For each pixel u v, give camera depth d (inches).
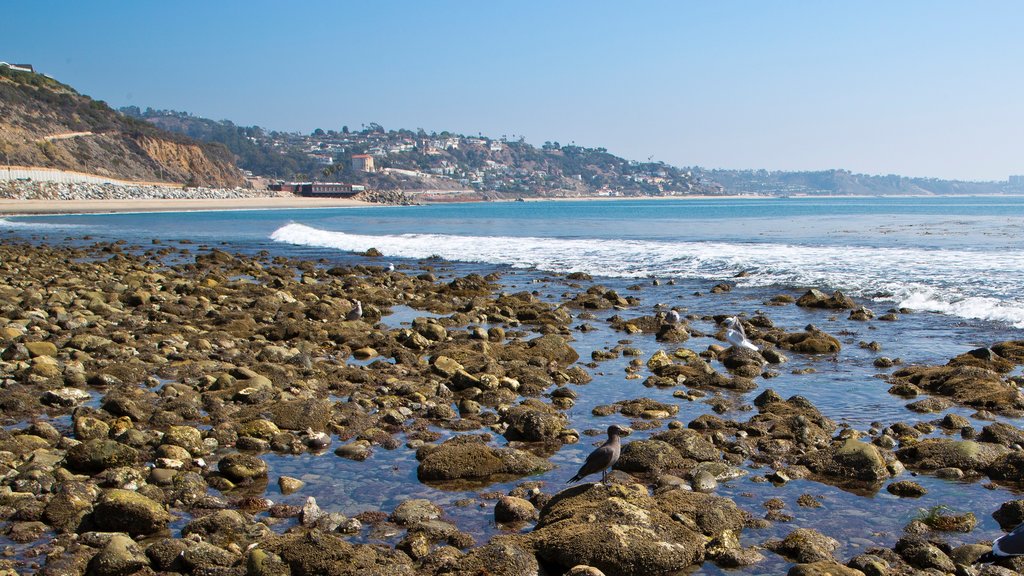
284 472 407.2
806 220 2923.2
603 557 296.5
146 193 6166.3
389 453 436.8
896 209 4877.0
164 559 299.9
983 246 1412.4
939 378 565.0
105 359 637.9
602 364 657.0
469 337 757.3
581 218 3769.7
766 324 806.5
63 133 6653.5
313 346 710.5
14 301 892.6
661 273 1261.1
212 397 524.1
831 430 464.4
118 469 384.8
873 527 335.3
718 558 306.5
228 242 2244.1
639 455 407.2
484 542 322.3
